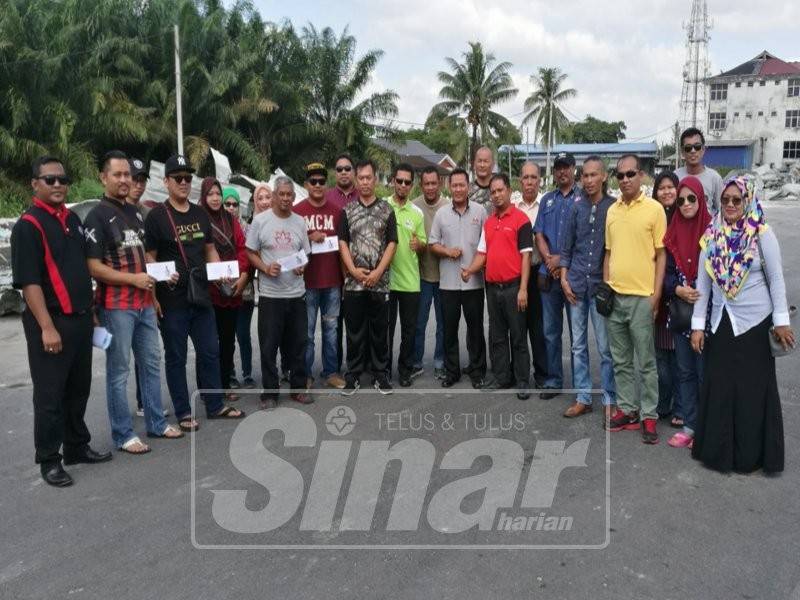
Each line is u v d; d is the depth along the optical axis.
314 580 3.22
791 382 5.96
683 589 3.10
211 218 5.85
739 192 4.20
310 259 6.02
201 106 27.30
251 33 30.53
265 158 30.36
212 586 3.19
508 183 5.72
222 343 6.05
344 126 33.88
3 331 8.87
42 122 21.59
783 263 12.86
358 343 6.02
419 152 61.59
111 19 25.69
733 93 62.59
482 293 6.13
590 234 5.18
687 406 4.74
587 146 70.38
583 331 5.32
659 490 4.07
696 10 54.91
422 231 6.23
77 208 10.09
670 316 4.67
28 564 3.39
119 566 3.36
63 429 4.39
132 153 26.12
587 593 3.09
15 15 21.31
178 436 5.04
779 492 4.02
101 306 4.68
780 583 3.13
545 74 51.56
